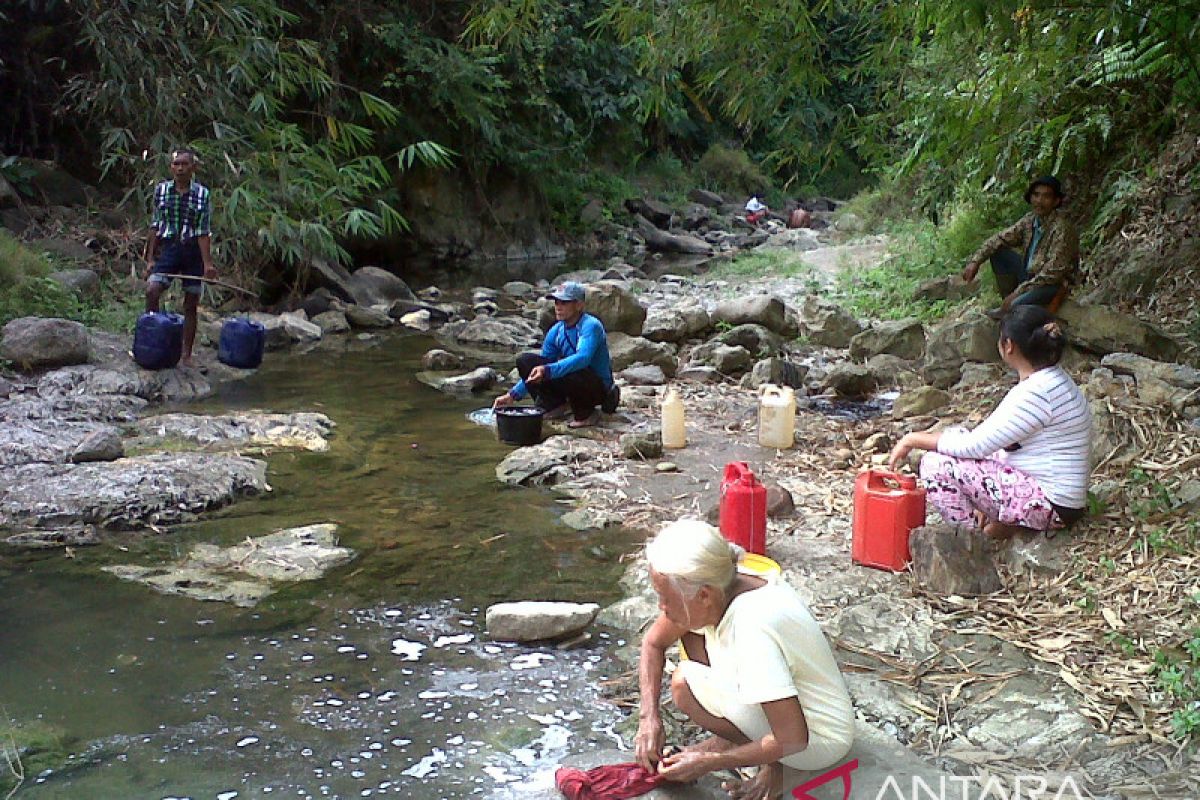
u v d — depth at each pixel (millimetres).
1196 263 8383
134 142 11211
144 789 3123
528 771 3230
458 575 4699
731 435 6973
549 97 20438
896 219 17641
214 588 4539
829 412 7660
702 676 3064
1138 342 7211
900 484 4645
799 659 2906
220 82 10984
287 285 12180
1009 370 7637
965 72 8492
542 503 5652
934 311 10844
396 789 3139
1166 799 3004
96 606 4355
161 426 6824
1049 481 4469
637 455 6402
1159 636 3859
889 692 3623
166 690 3695
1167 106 9328
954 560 4355
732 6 6422
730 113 7414
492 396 8180
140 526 5227
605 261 19078
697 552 2844
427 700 3650
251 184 10906
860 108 17391
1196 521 4527
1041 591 4293
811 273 14789
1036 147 9750
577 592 4531
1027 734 3361
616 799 3062
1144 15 6992
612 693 3705
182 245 8305
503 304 13328
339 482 5977
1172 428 5586
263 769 3232
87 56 12508
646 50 7164
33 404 7043
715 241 22750
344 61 16203
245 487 5762
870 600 4289
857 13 9000
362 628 4184
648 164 25906
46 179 12062
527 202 20000
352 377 8844
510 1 7660
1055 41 7230
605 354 7266
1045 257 7828
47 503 5305
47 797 3074
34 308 8859
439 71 16375
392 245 17438
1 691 3672
